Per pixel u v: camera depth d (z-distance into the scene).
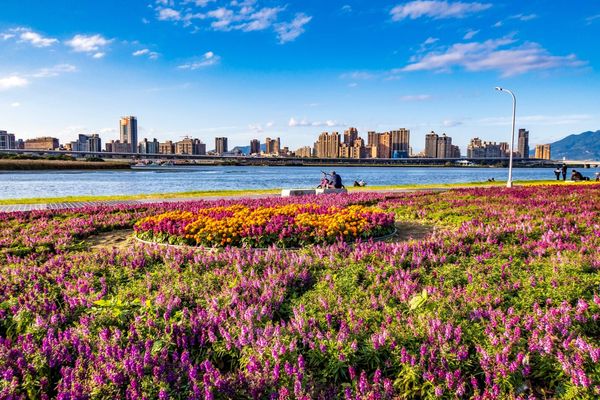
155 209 16.95
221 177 93.88
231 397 4.13
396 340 4.92
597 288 6.51
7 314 6.05
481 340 4.97
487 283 6.87
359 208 14.34
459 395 4.15
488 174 138.62
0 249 10.55
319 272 7.70
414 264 8.05
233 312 5.61
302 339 5.08
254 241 10.64
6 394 4.04
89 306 6.02
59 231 12.59
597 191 22.42
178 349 5.13
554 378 4.48
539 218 13.62
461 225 13.22
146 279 7.30
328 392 4.31
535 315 5.52
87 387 4.10
